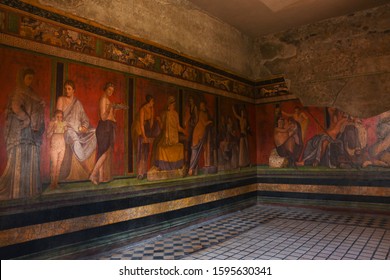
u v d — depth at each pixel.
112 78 5.56
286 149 9.38
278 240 5.85
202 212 7.49
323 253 5.04
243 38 9.51
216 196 7.99
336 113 8.62
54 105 4.70
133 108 5.91
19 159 4.27
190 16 7.49
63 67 4.84
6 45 4.20
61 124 4.77
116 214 5.50
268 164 9.66
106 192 5.37
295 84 9.27
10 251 4.13
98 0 5.39
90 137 5.16
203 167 7.62
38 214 4.44
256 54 9.84
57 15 4.79
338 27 8.65
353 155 8.34
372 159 8.08
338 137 8.58
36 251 4.39
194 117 7.41
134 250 5.39
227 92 8.64
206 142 7.76
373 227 6.76
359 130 8.28
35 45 4.51
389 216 7.77
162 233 6.36
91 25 5.26
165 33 6.73
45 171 4.55
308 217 7.94
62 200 4.73
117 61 5.66
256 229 6.74
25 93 4.37
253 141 9.69
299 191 9.12
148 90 6.24
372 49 8.17
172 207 6.66
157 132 6.39
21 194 4.27
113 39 5.61
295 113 9.25
